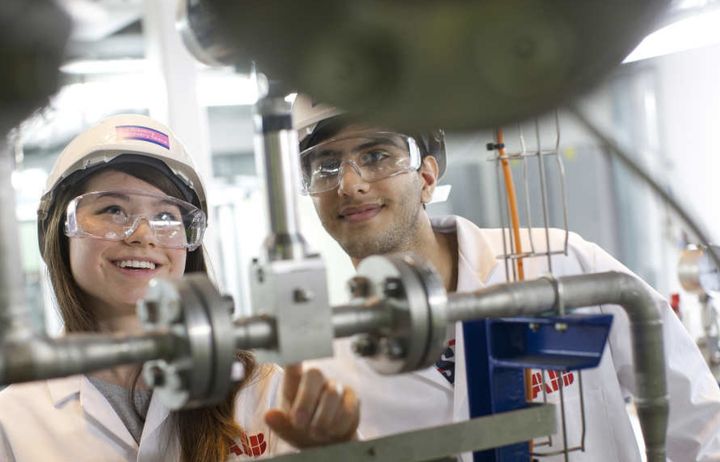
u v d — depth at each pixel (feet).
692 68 12.59
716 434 4.83
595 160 13.34
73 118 11.48
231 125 15.60
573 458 4.90
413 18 1.44
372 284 2.28
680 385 4.90
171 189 4.81
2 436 4.59
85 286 4.75
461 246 5.42
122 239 4.61
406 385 5.10
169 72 11.11
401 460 2.38
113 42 10.89
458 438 2.46
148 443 4.48
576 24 1.51
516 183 10.35
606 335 2.39
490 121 1.60
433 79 1.50
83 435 4.54
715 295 6.66
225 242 13.55
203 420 4.60
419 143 5.25
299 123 4.85
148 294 2.07
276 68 1.62
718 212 12.57
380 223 5.15
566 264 5.27
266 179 2.06
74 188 4.73
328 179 5.12
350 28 1.48
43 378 1.82
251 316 2.05
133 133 4.70
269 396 4.88
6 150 1.77
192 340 1.84
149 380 2.05
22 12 1.32
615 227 13.57
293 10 1.49
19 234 1.82
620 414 5.05
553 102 1.60
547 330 2.67
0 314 1.77
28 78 1.41
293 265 2.01
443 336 2.15
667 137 12.80
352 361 5.25
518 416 2.56
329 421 2.73
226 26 1.63
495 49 1.47
